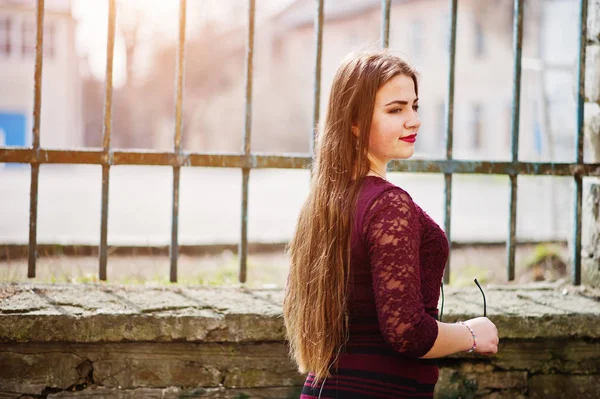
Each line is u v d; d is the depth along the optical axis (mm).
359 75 1989
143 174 26734
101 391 2732
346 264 1931
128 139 46938
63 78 28828
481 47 31312
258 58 41250
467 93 31625
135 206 13078
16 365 2691
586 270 3381
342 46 36375
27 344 2693
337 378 1941
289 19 40250
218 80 43281
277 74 40531
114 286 3057
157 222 10148
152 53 43094
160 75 44125
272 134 39938
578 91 3232
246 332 2738
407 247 1827
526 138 18906
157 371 2762
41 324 2625
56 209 12227
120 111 46625
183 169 30484
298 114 39531
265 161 3051
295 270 2078
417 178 21594
